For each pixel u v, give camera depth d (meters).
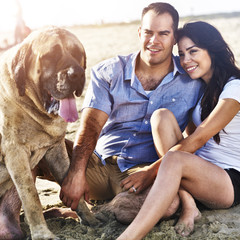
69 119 2.74
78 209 3.08
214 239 2.68
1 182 3.04
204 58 3.25
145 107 3.39
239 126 3.14
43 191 3.98
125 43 18.06
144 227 2.59
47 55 2.73
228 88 3.10
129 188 3.03
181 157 2.82
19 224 3.01
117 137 3.45
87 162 3.15
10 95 2.77
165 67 3.40
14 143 2.82
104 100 3.34
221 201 2.99
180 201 2.98
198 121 3.35
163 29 3.22
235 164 3.10
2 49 16.25
